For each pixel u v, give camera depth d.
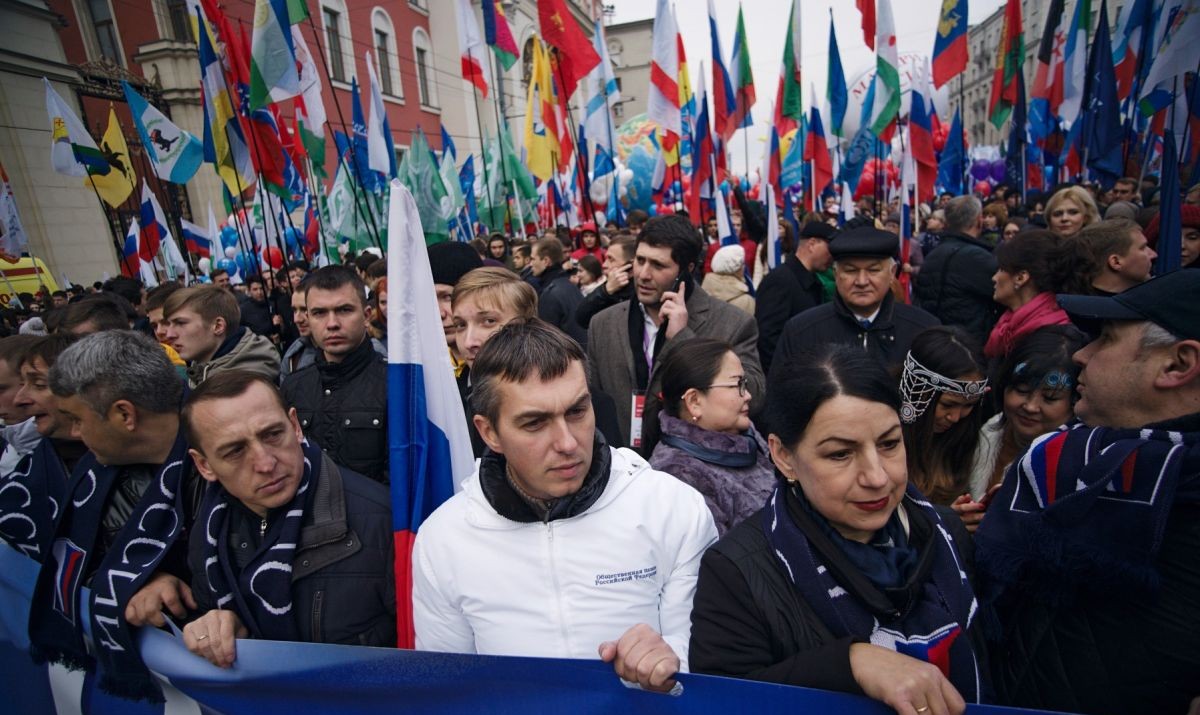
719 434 1.84
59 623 1.77
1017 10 7.68
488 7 5.68
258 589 1.51
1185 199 3.55
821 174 6.89
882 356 2.79
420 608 1.43
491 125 24.06
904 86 9.95
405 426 1.62
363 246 6.63
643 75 37.75
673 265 2.70
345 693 1.43
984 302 3.82
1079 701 1.14
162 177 5.39
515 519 1.34
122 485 1.79
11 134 11.62
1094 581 1.10
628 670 1.12
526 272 6.55
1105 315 1.19
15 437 2.36
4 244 8.56
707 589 1.24
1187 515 1.04
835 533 1.19
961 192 8.77
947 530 1.31
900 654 1.03
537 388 1.25
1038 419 1.81
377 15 19.17
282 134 5.90
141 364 1.65
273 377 3.16
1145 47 5.80
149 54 14.48
